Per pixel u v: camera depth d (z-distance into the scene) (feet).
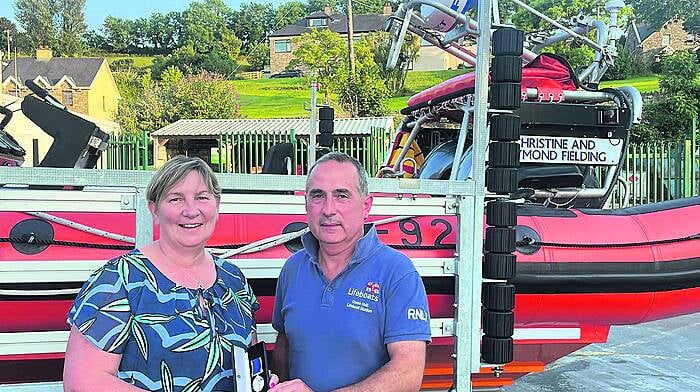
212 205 7.22
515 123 10.72
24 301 9.50
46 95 13.04
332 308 7.93
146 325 6.70
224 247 10.24
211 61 241.14
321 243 8.02
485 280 10.73
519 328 12.64
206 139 92.63
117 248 9.83
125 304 6.67
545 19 16.65
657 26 184.34
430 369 12.18
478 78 10.66
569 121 14.32
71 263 9.59
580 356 21.07
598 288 12.14
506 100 10.68
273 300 10.38
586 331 12.98
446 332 10.77
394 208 10.61
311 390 7.50
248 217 10.53
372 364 7.90
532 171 14.47
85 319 6.55
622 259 12.26
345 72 123.95
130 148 49.08
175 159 7.34
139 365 6.69
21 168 8.50
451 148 17.40
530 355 13.21
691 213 13.10
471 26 14.64
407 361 7.63
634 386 18.25
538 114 14.12
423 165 17.88
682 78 93.61
